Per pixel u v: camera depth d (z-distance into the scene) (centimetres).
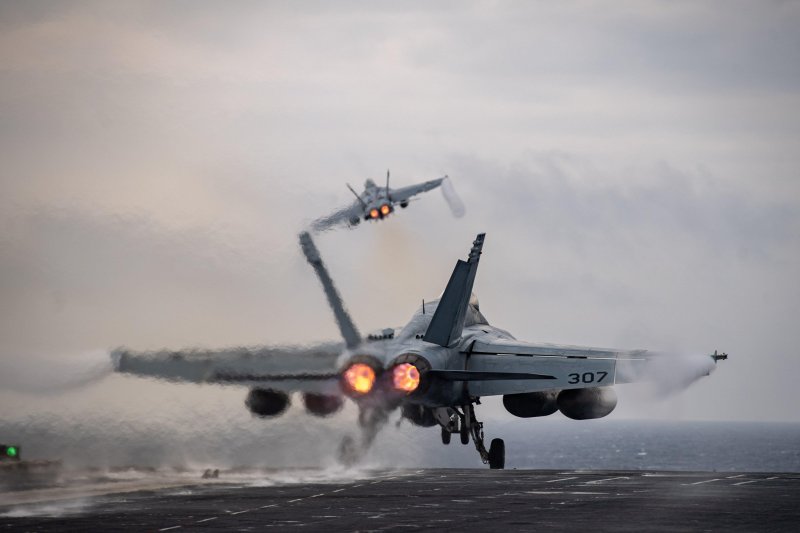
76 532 5069
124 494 6925
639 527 5206
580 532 5047
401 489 7238
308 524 5362
